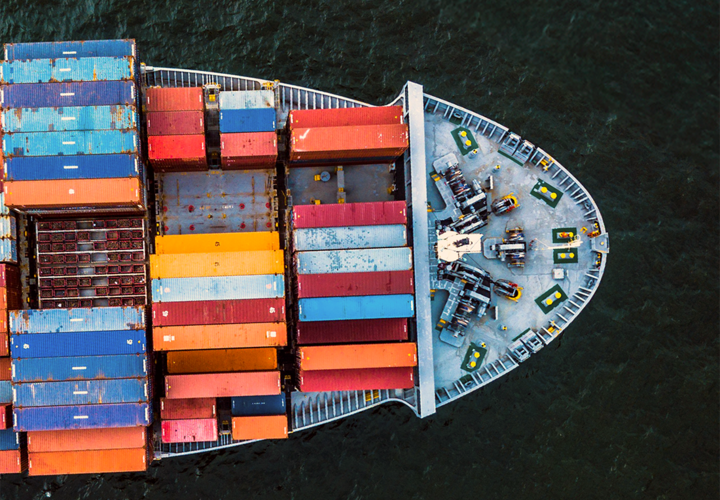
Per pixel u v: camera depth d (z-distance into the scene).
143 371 41.94
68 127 41.50
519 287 49.09
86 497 48.31
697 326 51.16
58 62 41.72
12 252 44.59
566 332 50.44
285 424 43.84
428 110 50.09
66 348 41.56
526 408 49.84
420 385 45.53
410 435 49.38
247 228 47.97
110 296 45.62
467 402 49.75
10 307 43.81
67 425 41.47
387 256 43.06
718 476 50.09
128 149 41.66
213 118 46.22
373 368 44.09
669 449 50.16
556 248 49.62
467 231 48.78
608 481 49.62
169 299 41.97
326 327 43.88
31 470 42.16
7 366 43.91
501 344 49.19
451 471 49.19
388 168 49.41
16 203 41.25
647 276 51.25
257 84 48.84
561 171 49.91
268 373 42.59
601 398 50.25
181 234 46.75
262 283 42.53
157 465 48.59
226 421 46.28
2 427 41.97
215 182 47.75
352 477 48.88
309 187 48.88
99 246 45.91
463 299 48.47
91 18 51.59
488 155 50.06
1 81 41.66
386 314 43.00
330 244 43.56
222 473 48.69
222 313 42.34
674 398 50.50
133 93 41.88
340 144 44.03
